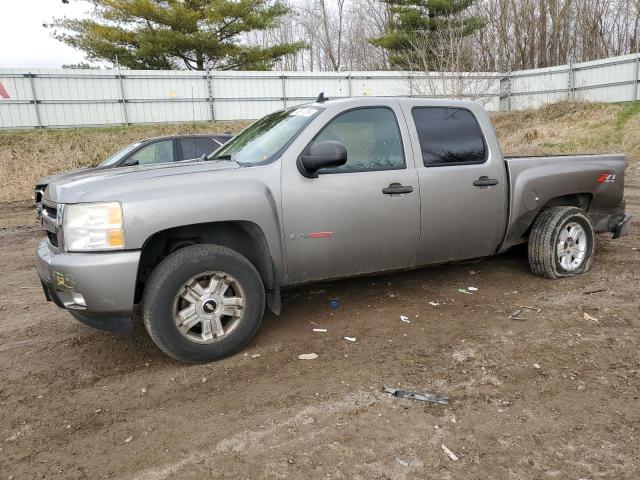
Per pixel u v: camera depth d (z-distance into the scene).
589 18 36.50
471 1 27.14
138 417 2.91
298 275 3.88
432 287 4.98
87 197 3.24
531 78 25.50
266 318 4.34
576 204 5.41
